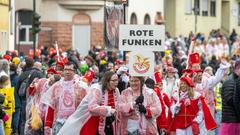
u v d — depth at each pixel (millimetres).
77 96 21219
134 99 20484
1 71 27484
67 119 20672
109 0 32406
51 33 62031
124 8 29594
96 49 51375
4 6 48438
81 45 62812
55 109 21375
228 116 20406
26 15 60688
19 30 58219
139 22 68375
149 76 21828
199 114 22438
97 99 20078
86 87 21281
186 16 76938
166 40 58312
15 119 28016
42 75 26516
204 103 22375
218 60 45625
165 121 21812
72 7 62000
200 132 22609
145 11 69625
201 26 79312
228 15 86062
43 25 61938
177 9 75188
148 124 20594
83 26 62750
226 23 86188
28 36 60312
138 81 20562
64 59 24375
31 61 27250
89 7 62094
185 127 22438
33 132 23641
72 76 21266
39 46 61625
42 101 21375
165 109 22844
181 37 64188
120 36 21531
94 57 43531
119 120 20359
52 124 21406
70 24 62344
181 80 22484
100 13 62781
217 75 24719
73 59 29031
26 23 60406
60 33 62219
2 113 23297
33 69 27031
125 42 21516
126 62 28266
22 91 26953
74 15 62531
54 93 21312
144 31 21516
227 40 69750
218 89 27953
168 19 75312
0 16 47406
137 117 20438
